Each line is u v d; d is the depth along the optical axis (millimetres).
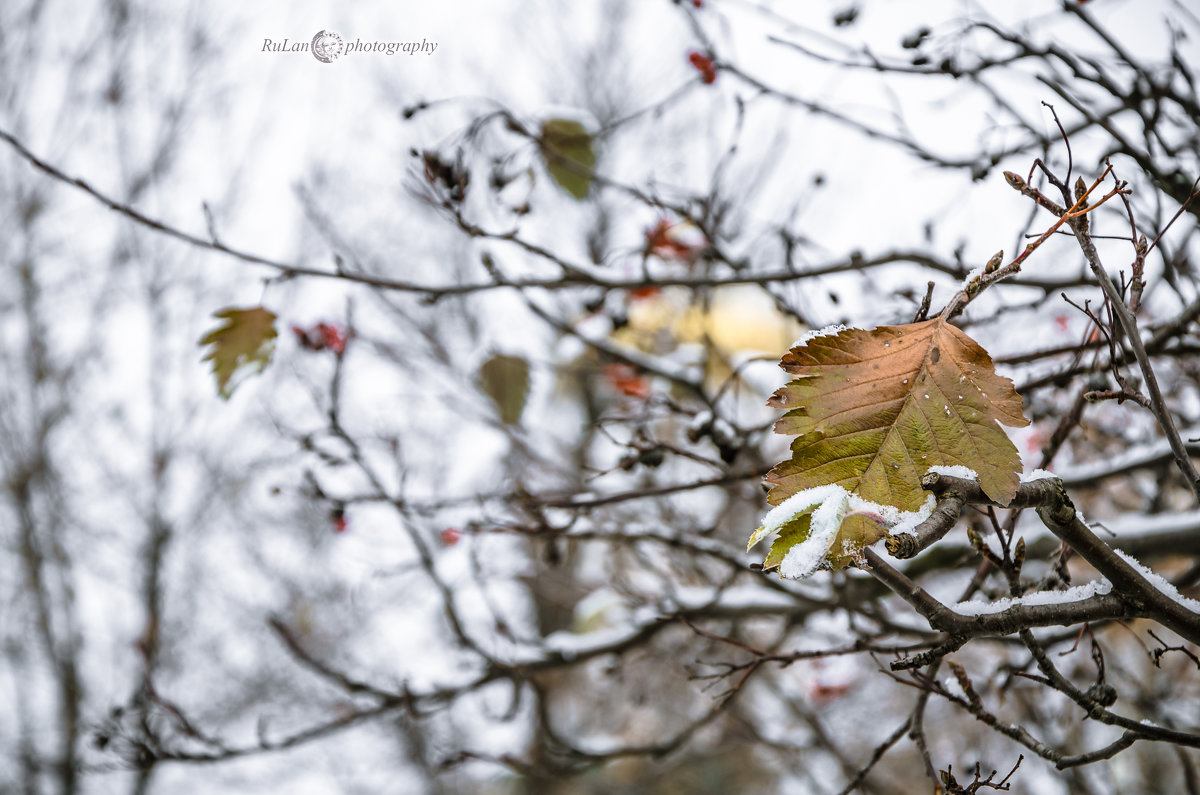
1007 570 1573
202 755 3398
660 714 7305
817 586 3545
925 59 2836
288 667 9820
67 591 10398
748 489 4168
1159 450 2926
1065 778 3822
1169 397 3404
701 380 3945
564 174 3084
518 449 4984
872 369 1079
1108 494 3979
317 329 3387
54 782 10367
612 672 3865
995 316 2869
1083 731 4398
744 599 3760
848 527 963
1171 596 1254
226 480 9922
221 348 2328
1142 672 5121
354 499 3416
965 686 1796
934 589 4012
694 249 3652
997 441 1024
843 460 1033
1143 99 2820
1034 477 1204
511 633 3746
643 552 4609
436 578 3639
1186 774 2814
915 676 1903
